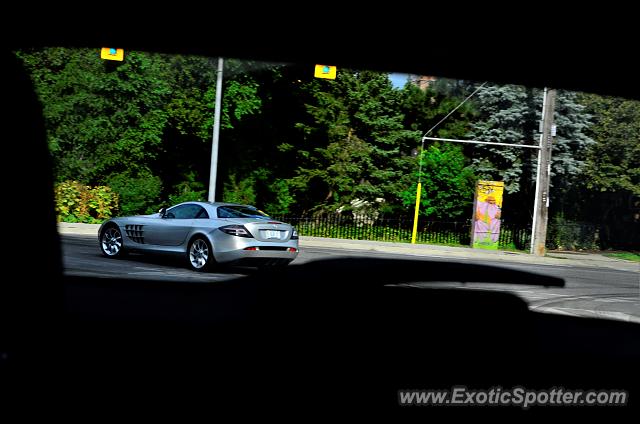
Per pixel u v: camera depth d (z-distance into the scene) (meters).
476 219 28.14
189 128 30.33
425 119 35.94
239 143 33.38
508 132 32.66
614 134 32.69
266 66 30.80
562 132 32.81
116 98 28.25
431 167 31.14
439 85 35.41
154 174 32.62
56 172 28.14
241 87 29.88
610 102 33.19
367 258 19.66
